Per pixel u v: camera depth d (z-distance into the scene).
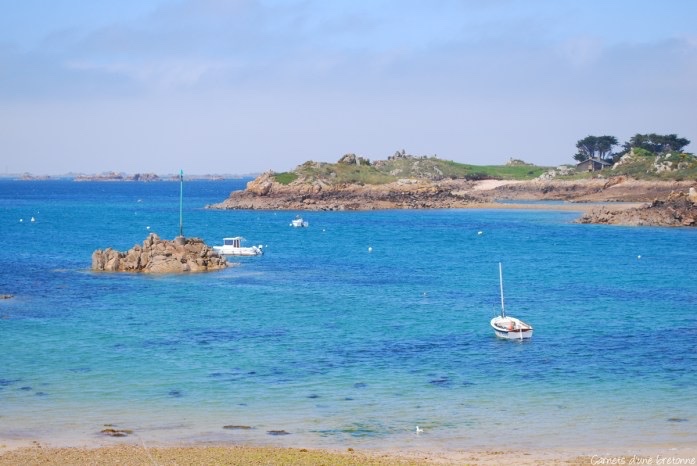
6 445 36.50
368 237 169.38
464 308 76.44
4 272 102.44
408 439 38.00
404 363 53.47
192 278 98.12
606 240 158.38
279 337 61.81
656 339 61.44
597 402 44.38
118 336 61.75
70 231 178.62
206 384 47.78
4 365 52.16
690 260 122.00
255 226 199.75
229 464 33.03
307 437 38.31
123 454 34.69
